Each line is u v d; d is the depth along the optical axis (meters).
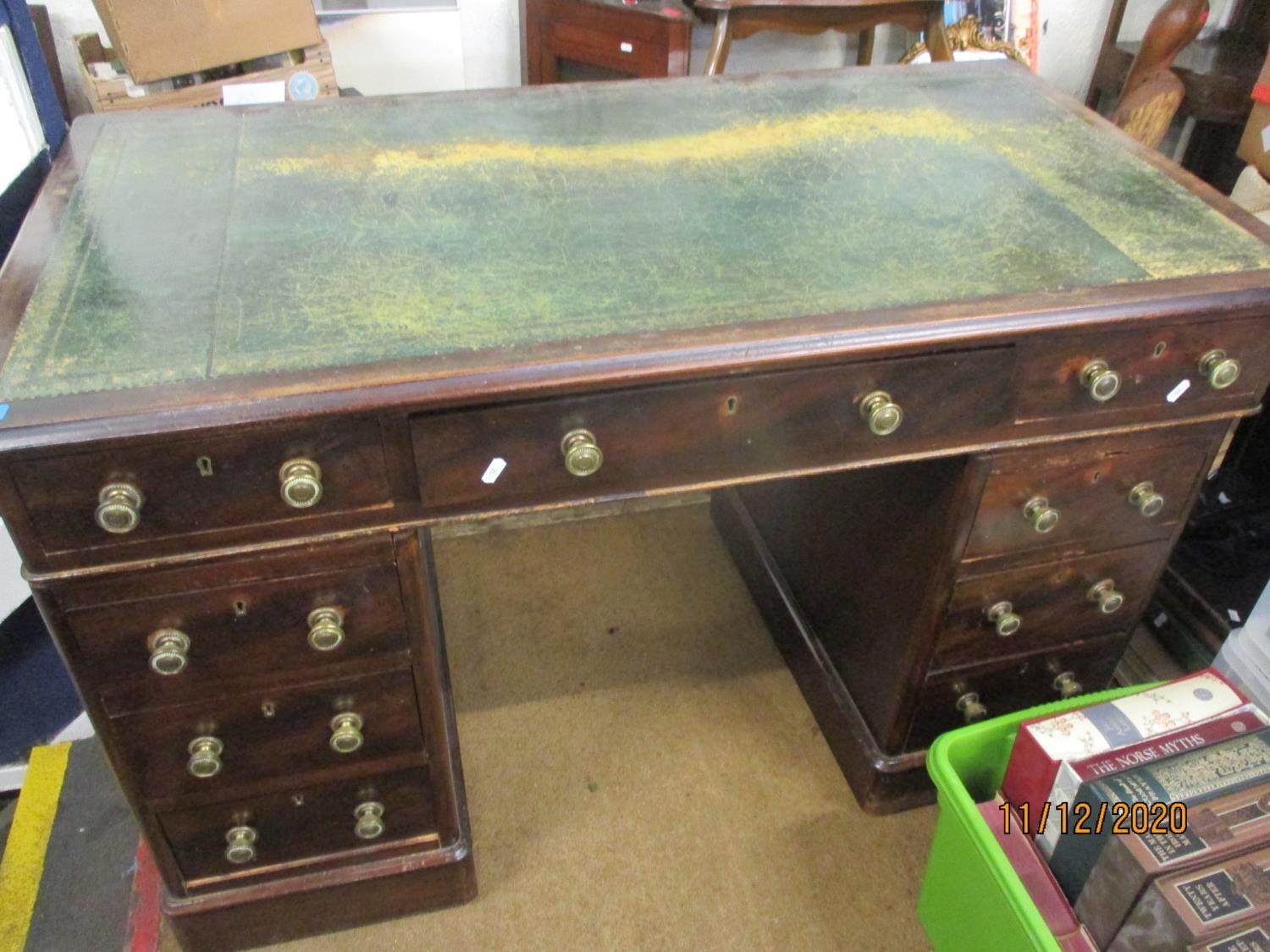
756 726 1.57
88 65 1.44
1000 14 1.90
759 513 1.72
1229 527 1.62
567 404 0.89
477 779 1.48
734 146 1.23
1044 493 1.13
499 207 1.09
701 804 1.46
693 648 1.70
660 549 1.88
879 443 1.02
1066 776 1.11
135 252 1.00
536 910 1.32
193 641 0.97
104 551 0.87
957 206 1.12
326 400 0.83
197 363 0.85
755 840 1.41
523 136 1.23
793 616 1.59
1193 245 1.06
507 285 0.96
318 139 1.21
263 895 1.21
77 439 0.79
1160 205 1.14
